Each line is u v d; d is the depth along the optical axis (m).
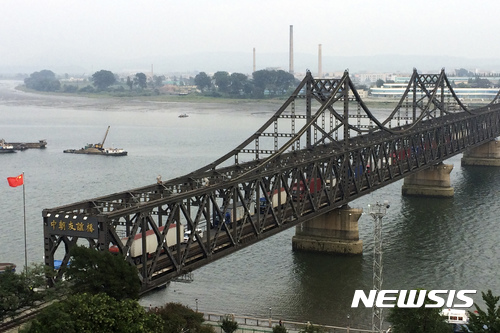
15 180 95.62
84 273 62.53
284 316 88.94
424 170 167.62
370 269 108.38
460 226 135.50
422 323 70.75
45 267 65.31
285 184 97.81
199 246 83.25
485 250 118.00
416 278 103.44
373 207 81.38
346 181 117.31
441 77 186.62
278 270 108.31
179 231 75.25
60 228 66.50
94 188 176.38
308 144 122.62
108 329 57.66
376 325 84.94
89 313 57.41
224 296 96.50
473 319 67.00
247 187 95.00
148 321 62.00
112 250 70.50
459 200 163.50
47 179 191.88
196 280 103.44
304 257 115.25
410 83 184.25
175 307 72.56
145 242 69.88
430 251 117.75
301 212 102.50
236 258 114.69
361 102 128.88
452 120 183.12
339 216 116.50
